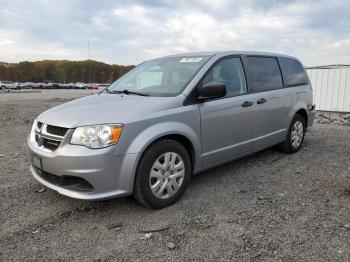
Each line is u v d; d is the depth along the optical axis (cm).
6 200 398
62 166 333
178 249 292
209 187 439
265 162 559
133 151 340
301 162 561
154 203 363
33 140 386
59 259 279
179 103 387
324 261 271
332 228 325
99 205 383
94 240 309
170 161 375
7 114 1315
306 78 655
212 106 420
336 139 771
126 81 494
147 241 306
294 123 604
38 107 1703
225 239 307
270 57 561
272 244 297
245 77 489
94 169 325
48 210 371
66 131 340
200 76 417
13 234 320
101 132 329
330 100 1634
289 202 389
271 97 526
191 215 357
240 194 415
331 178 476
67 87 7869
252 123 489
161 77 452
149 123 354
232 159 471
